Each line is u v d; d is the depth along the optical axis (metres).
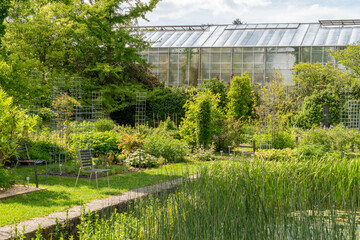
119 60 25.75
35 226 5.04
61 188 7.86
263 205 4.29
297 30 33.75
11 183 7.37
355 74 26.23
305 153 11.11
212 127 15.91
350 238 3.93
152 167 11.28
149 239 4.33
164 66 34.91
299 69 27.77
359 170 7.16
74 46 24.53
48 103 17.33
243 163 6.44
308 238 3.92
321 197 4.95
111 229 4.64
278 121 15.04
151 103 27.17
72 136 12.09
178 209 4.51
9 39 20.78
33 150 11.45
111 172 10.01
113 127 18.22
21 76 12.58
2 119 7.56
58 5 23.44
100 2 25.23
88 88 24.67
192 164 11.54
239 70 33.25
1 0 12.08
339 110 22.03
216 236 3.98
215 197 4.57
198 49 34.06
